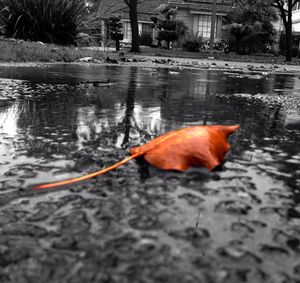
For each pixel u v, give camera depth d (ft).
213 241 3.28
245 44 89.45
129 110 10.43
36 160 5.60
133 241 3.25
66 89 15.12
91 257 3.01
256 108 11.85
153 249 3.13
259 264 2.95
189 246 3.19
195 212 3.84
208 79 24.11
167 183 4.60
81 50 44.96
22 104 10.96
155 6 115.85
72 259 2.98
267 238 3.36
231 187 4.55
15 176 4.89
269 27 88.28
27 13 47.47
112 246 3.18
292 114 10.82
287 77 31.17
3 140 6.75
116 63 38.19
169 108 11.07
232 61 59.72
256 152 6.30
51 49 38.81
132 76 23.29
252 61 62.90
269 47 95.50
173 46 94.02
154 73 26.89
